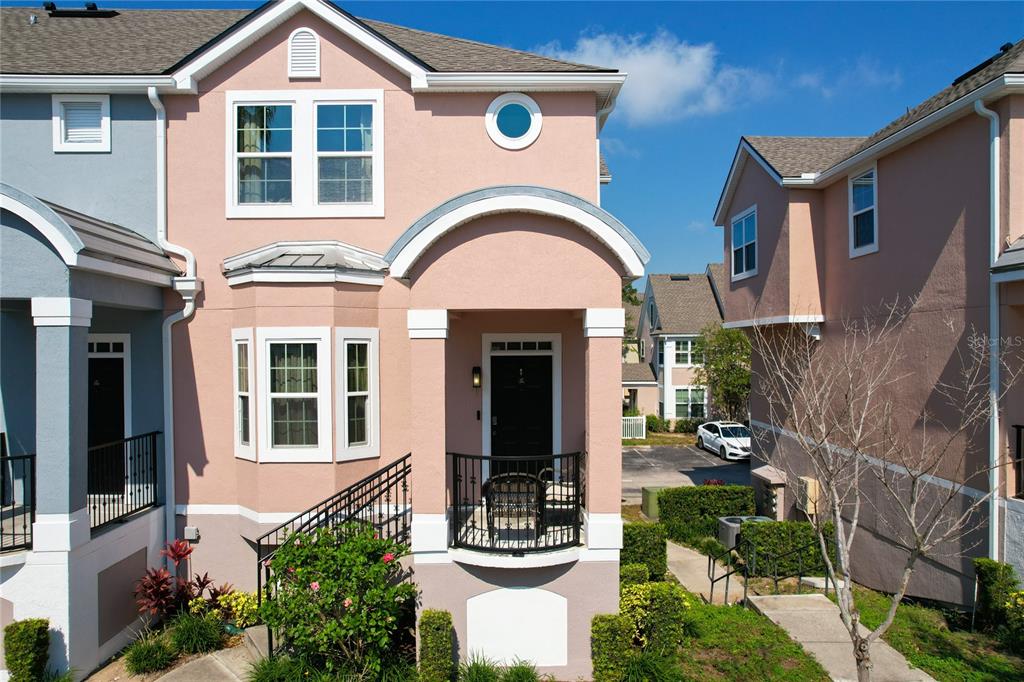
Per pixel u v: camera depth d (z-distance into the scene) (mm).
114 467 10219
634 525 11031
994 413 8555
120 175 10164
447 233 7570
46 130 10133
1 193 7520
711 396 33750
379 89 10344
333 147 10398
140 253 9148
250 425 9453
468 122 10438
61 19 12961
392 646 7766
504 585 7582
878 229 11352
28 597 7621
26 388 10086
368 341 9688
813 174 12977
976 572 8578
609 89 10430
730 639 8117
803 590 10617
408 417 9852
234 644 8680
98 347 10164
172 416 10000
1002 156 8555
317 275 9195
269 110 10383
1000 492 8555
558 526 8539
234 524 9930
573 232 7621
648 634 7793
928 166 10016
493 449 10352
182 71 9945
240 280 9484
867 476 11445
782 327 14492
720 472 23453
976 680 7145
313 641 7078
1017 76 8047
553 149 10508
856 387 9930
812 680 7156
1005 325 8516
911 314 10391
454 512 7723
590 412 7637
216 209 10242
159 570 9344
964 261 9195
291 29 10297
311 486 9234
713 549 13016
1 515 7973
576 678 7559
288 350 9289
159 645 8219
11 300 8734
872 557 11305
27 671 7320
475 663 7289
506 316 10297
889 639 8227
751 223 15664
